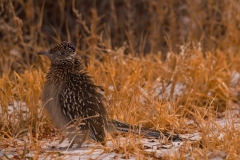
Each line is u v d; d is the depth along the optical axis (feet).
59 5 80.69
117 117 45.80
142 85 55.83
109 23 79.25
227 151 37.24
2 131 42.98
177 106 51.75
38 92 48.75
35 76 52.90
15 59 65.72
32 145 39.09
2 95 48.49
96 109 41.09
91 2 81.51
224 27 79.36
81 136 41.11
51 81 42.22
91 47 63.57
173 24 75.77
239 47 71.20
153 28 77.56
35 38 70.74
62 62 42.09
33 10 75.51
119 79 54.90
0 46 65.05
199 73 56.95
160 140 41.14
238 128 42.34
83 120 40.65
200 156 36.63
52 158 36.70
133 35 78.43
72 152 38.60
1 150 40.01
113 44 76.33
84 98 41.14
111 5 78.74
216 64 61.05
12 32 67.56
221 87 55.98
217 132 42.06
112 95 49.83
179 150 37.81
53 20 80.74
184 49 58.90
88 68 55.11
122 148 38.34
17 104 48.57
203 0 79.77
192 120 49.34
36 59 66.49
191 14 77.05
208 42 72.95
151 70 57.72
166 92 53.88
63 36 79.61
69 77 41.93
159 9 77.30
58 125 42.24
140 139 41.39
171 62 61.46
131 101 47.37
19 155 37.76
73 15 80.79
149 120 44.96
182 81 57.11
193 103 49.78
